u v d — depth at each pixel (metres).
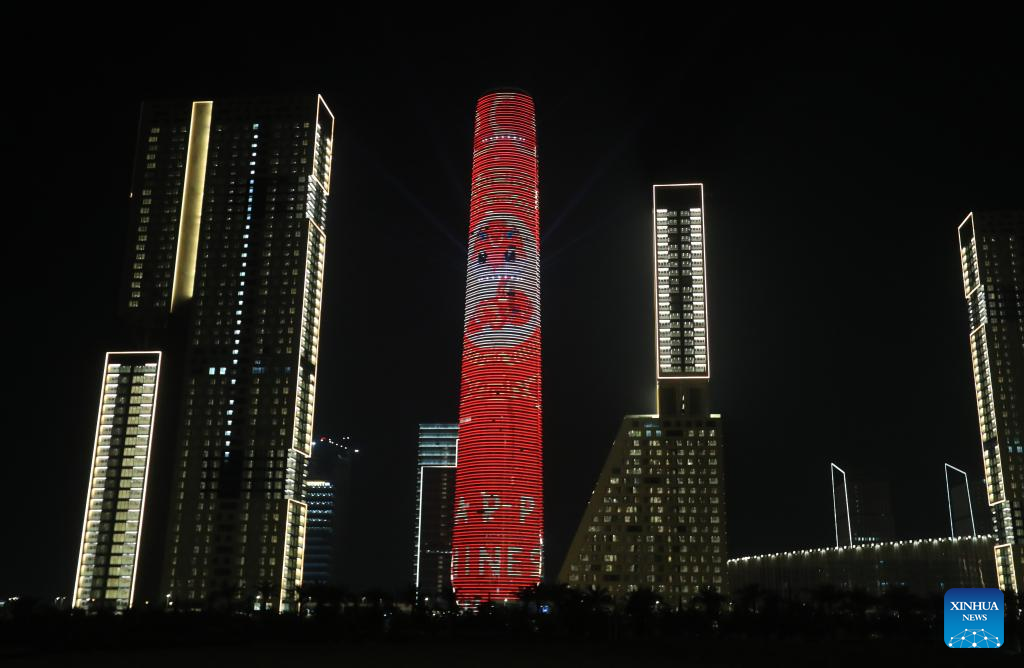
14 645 161.12
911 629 192.25
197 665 128.62
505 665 135.25
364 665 132.88
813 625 197.50
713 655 159.25
